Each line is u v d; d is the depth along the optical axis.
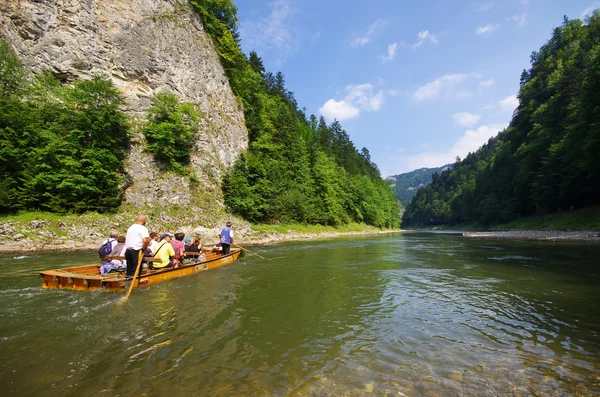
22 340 4.43
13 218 16.91
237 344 4.41
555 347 4.30
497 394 3.11
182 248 10.05
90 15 25.22
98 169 20.19
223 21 41.53
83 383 3.29
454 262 13.04
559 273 9.80
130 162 23.59
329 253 17.12
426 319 5.60
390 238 36.41
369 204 72.19
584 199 37.97
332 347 4.34
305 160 51.12
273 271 10.84
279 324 5.30
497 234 35.28
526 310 6.08
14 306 6.06
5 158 18.02
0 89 19.55
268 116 46.22
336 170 64.62
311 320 5.54
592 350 4.19
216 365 3.75
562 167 38.97
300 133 59.34
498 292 7.61
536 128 53.16
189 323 5.28
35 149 18.77
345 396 3.07
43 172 18.89
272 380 3.39
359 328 5.13
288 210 40.41
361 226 65.06
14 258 12.80
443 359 3.94
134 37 27.45
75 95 21.09
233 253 13.41
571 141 35.31
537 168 48.50
